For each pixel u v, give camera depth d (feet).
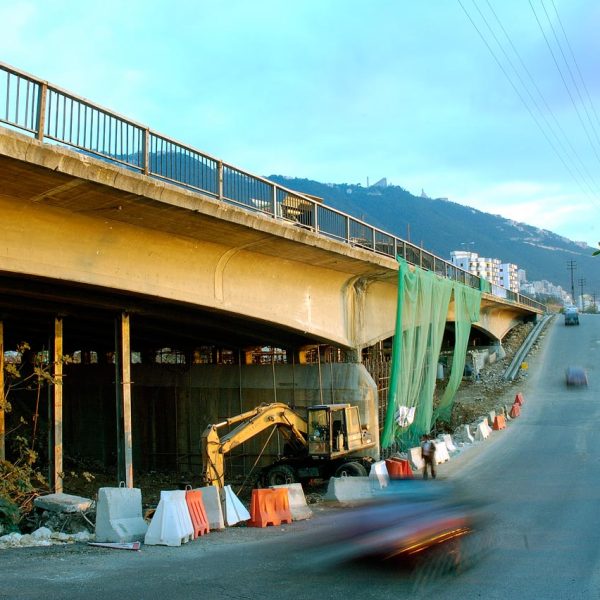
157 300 58.23
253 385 95.61
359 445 77.97
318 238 65.98
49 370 70.44
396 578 32.86
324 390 88.38
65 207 44.78
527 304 251.39
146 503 75.61
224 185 55.52
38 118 38.37
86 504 52.24
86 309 71.77
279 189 63.67
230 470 95.25
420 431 93.81
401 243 93.40
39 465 98.02
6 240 43.11
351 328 88.33
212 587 30.60
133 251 52.95
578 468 74.84
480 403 141.28
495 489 62.80
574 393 147.23
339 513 56.18
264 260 68.18
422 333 91.40
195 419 101.60
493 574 33.68
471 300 127.34
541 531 44.37
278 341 90.68
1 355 67.10
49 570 33.27
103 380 115.55
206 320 78.38
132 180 43.42
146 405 106.63
